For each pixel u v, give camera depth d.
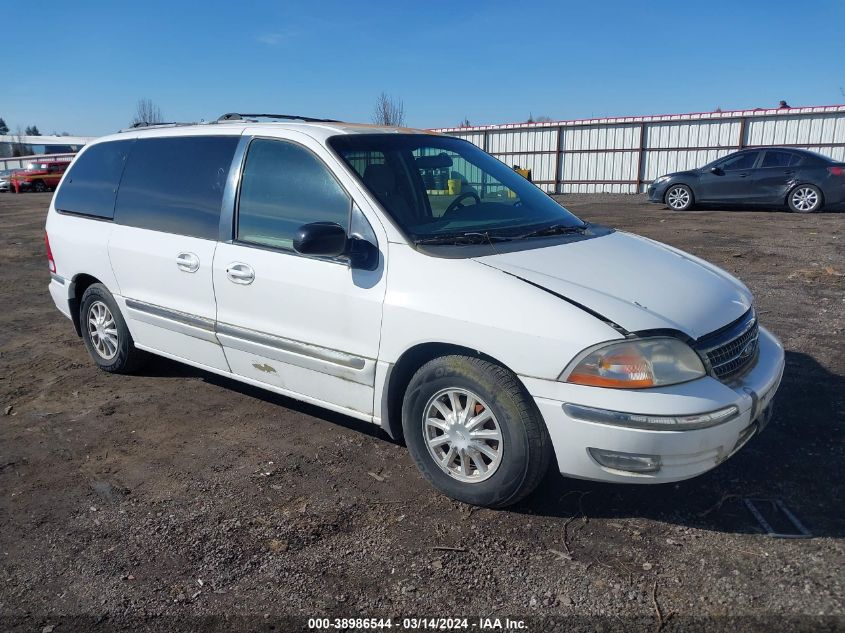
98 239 5.06
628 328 2.94
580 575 2.85
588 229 4.18
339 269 3.61
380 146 4.01
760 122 24.92
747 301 3.60
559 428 2.98
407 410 3.49
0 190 33.59
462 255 3.37
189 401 4.88
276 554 3.06
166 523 3.33
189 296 4.41
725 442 2.99
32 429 4.47
